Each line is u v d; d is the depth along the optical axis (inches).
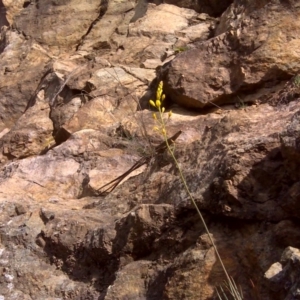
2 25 490.3
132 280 166.7
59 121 321.7
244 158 158.1
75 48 407.8
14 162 261.9
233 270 149.1
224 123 197.5
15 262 192.5
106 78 319.3
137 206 184.7
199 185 171.2
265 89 253.0
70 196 241.4
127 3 406.9
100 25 402.3
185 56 269.0
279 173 154.1
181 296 151.3
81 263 185.9
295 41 251.8
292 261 127.0
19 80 389.4
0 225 203.8
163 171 198.7
